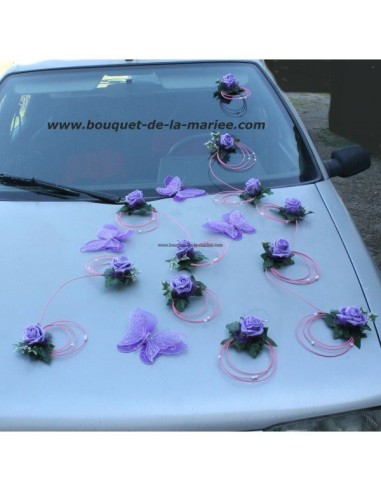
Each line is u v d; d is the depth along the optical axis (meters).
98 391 1.36
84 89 2.31
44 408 1.34
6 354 1.45
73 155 2.13
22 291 1.62
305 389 1.36
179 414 1.32
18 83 2.33
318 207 1.93
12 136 2.18
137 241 1.81
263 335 1.46
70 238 1.81
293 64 7.08
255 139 2.18
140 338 1.46
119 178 2.07
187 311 1.55
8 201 1.97
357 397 1.35
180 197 1.97
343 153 2.22
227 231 1.82
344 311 1.50
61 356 1.44
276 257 1.69
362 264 1.71
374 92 4.96
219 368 1.41
